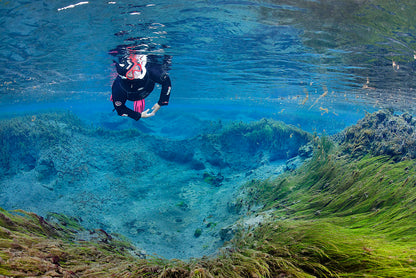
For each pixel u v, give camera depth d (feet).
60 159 34.55
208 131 55.47
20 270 6.88
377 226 12.82
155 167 38.96
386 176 16.48
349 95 50.70
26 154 36.29
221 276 9.73
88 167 35.17
